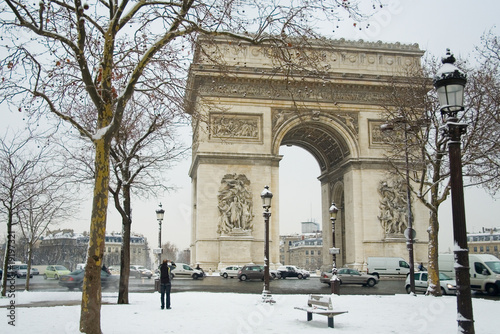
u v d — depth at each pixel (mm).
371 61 94688
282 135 90625
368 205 90938
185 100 31141
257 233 87000
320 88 92438
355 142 92438
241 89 89250
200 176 86688
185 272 81500
